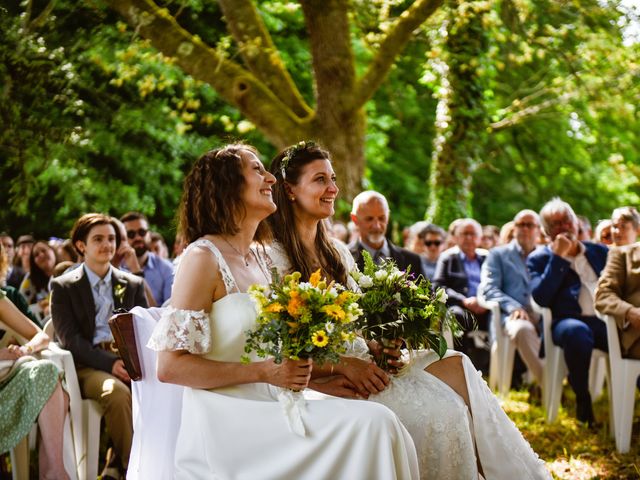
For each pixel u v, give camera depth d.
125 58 8.66
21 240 9.42
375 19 9.74
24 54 8.62
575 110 14.60
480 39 10.16
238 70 9.22
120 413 4.91
